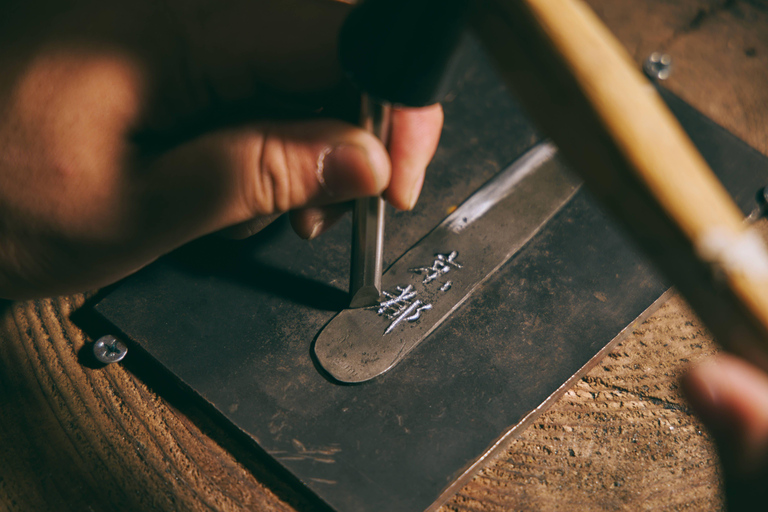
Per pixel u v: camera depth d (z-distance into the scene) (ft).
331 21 1.12
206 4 1.12
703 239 0.67
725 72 1.40
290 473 1.09
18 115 1.07
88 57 1.08
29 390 1.14
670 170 0.68
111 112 1.07
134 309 1.18
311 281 1.21
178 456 1.11
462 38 0.88
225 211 1.09
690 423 1.14
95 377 1.15
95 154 1.07
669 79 1.39
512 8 0.76
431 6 0.87
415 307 1.19
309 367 1.15
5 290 1.16
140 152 1.09
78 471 1.10
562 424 1.14
